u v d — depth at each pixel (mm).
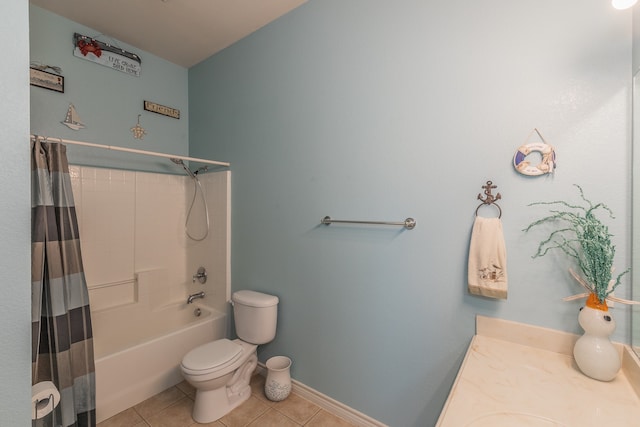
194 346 2145
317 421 1695
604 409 819
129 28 2156
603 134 1046
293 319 1956
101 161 2242
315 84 1822
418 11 1441
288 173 1969
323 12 1785
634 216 984
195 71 2688
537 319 1171
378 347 1588
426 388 1439
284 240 1998
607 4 1039
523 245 1191
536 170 1149
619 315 1026
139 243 2447
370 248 1605
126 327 2273
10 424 466
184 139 2748
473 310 1307
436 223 1396
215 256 2457
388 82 1535
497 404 839
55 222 1469
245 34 2217
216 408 1708
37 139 1460
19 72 461
